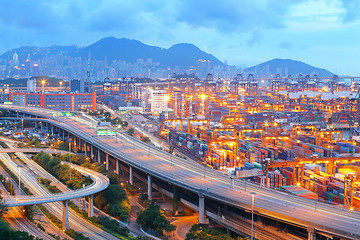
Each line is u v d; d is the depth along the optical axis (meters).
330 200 196.12
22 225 167.12
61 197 176.38
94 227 176.75
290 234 158.00
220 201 178.88
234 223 174.12
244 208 166.62
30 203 169.25
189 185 197.75
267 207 164.50
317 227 142.00
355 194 184.50
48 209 198.25
